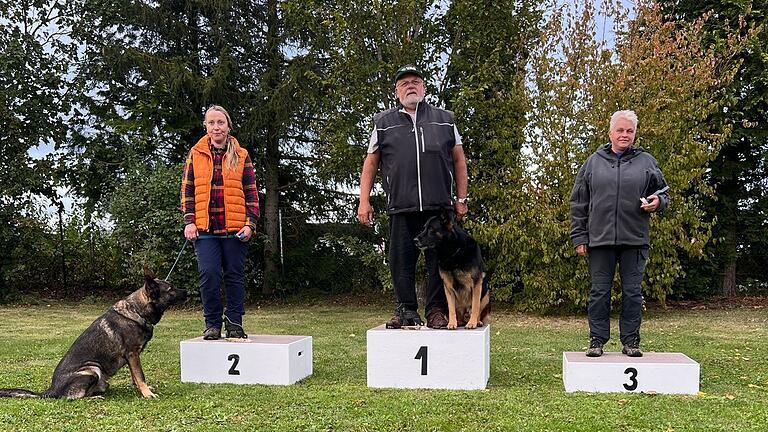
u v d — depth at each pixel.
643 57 9.91
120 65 12.12
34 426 3.62
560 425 3.62
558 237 9.83
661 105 9.58
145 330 4.52
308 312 11.29
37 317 10.25
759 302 11.95
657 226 9.69
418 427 3.64
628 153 4.92
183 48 12.81
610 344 7.19
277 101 11.83
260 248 13.47
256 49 12.80
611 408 4.02
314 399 4.32
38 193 13.23
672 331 8.40
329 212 13.75
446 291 5.01
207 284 5.22
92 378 4.29
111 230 12.35
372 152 5.26
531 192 10.16
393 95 10.56
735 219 12.41
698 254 10.05
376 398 4.35
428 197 5.00
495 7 10.59
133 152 12.35
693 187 11.57
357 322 9.66
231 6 12.30
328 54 11.59
